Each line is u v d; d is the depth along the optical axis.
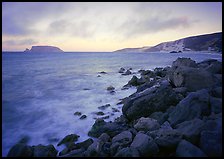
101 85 23.80
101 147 7.44
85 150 7.63
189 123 7.22
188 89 11.46
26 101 16.34
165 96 10.37
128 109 10.42
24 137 9.80
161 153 6.53
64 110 13.97
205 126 6.61
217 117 7.19
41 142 9.31
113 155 6.96
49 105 15.26
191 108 8.23
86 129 10.64
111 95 18.33
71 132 10.34
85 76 31.66
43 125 11.29
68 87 22.69
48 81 26.73
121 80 27.45
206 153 5.82
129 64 55.56
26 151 6.95
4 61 65.31
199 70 11.82
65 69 41.84
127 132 8.05
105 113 13.07
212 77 11.53
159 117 9.48
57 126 11.14
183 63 16.81
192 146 5.91
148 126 8.34
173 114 8.71
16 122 11.71
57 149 8.51
